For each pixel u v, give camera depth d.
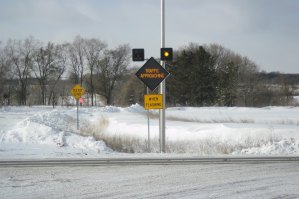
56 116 37.00
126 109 54.28
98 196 8.87
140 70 18.06
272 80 110.31
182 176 11.10
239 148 17.81
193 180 10.54
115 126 32.19
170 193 9.09
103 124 32.84
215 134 22.45
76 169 12.28
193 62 92.06
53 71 108.62
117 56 110.38
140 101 102.69
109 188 9.64
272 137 19.59
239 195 8.85
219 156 15.32
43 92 107.12
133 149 18.67
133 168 12.45
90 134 24.73
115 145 19.20
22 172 11.76
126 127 30.33
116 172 11.76
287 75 111.44
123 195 8.95
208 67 92.69
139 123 31.78
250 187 9.66
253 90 99.88
